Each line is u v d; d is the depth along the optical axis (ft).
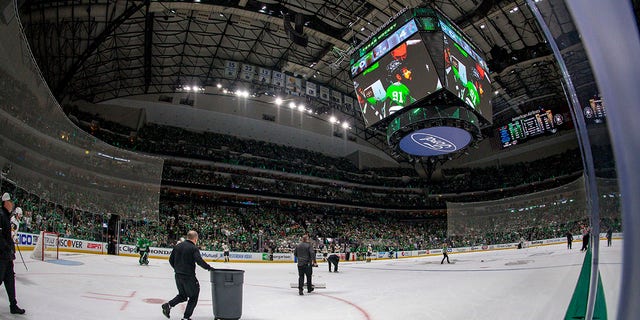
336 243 119.96
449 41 65.51
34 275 31.65
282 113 156.76
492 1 82.94
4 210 17.52
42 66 76.23
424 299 27.73
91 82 108.06
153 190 78.69
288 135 157.58
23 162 47.42
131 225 81.97
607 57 5.31
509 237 125.18
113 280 34.91
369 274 54.29
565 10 5.92
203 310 22.17
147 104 133.08
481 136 72.08
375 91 70.23
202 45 102.58
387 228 152.15
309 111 129.08
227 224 115.24
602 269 6.31
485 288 32.09
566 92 7.52
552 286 29.91
